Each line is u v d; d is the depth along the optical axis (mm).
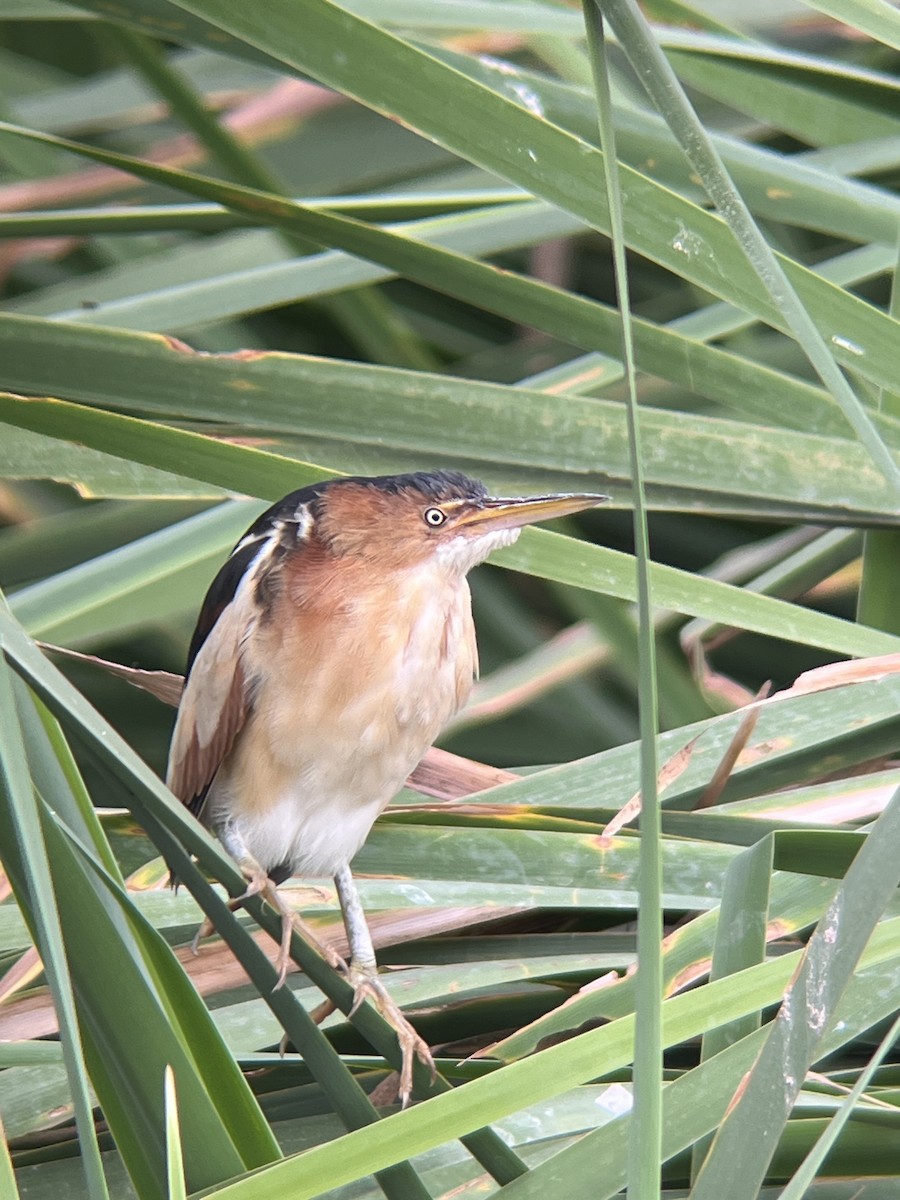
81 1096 7016
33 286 7812
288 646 7516
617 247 7285
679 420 7508
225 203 7473
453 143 7414
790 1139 7375
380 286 7773
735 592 7504
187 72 7766
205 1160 7301
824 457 7512
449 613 7535
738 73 7598
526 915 7512
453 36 7664
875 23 7461
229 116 7746
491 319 7832
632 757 7531
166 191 7730
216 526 7613
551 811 7492
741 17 7719
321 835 7508
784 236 7762
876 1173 7379
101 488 7531
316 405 7488
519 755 7727
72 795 7324
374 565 7523
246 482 7469
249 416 7484
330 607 7516
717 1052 7355
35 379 7484
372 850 7508
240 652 7520
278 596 7520
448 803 7508
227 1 7391
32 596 7594
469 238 7645
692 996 7320
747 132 7738
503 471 7527
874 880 7293
